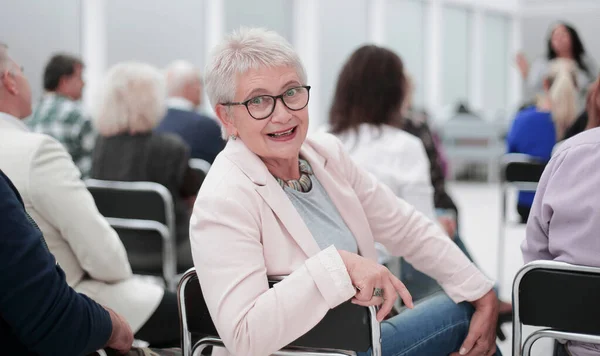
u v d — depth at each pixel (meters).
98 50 5.69
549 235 1.40
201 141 3.52
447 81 11.09
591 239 1.31
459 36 11.29
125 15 6.06
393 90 2.35
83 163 3.70
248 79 1.36
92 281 1.78
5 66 1.68
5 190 1.14
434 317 1.57
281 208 1.38
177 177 2.88
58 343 1.17
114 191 2.72
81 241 1.68
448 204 3.05
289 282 1.25
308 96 1.41
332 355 1.30
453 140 9.11
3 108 1.69
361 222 1.55
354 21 9.35
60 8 5.44
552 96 3.79
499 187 9.09
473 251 4.93
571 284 1.31
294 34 8.45
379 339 1.26
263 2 7.95
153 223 2.69
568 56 4.99
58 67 3.70
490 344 1.61
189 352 1.39
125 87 2.83
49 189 1.62
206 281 1.28
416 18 10.44
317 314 1.23
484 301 1.61
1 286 1.11
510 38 12.39
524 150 3.97
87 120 3.69
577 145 1.36
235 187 1.34
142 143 2.87
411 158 2.30
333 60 8.96
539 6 12.11
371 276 1.23
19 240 1.12
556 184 1.37
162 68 6.56
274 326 1.22
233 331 1.24
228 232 1.29
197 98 3.84
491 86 12.13
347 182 1.57
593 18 11.68
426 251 1.64
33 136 1.65
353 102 2.35
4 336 1.19
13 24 5.08
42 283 1.14
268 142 1.38
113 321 1.36
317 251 1.39
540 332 1.35
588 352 1.39
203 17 7.09
